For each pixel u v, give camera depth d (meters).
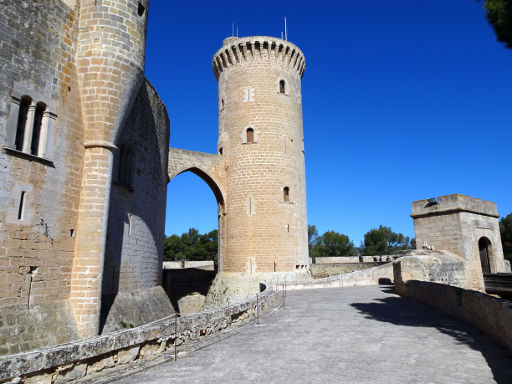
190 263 55.38
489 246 31.95
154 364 7.09
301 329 10.60
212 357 7.68
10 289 9.95
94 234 12.17
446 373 6.36
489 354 7.48
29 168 10.78
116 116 13.00
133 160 17.45
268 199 30.67
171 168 30.47
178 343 8.55
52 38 11.88
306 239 32.59
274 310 14.32
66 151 12.02
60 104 11.95
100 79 12.67
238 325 11.34
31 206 10.73
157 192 21.55
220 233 33.00
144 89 19.05
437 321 11.48
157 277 21.44
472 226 29.50
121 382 6.16
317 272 41.19
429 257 25.20
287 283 23.48
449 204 29.33
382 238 76.31
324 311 13.96
